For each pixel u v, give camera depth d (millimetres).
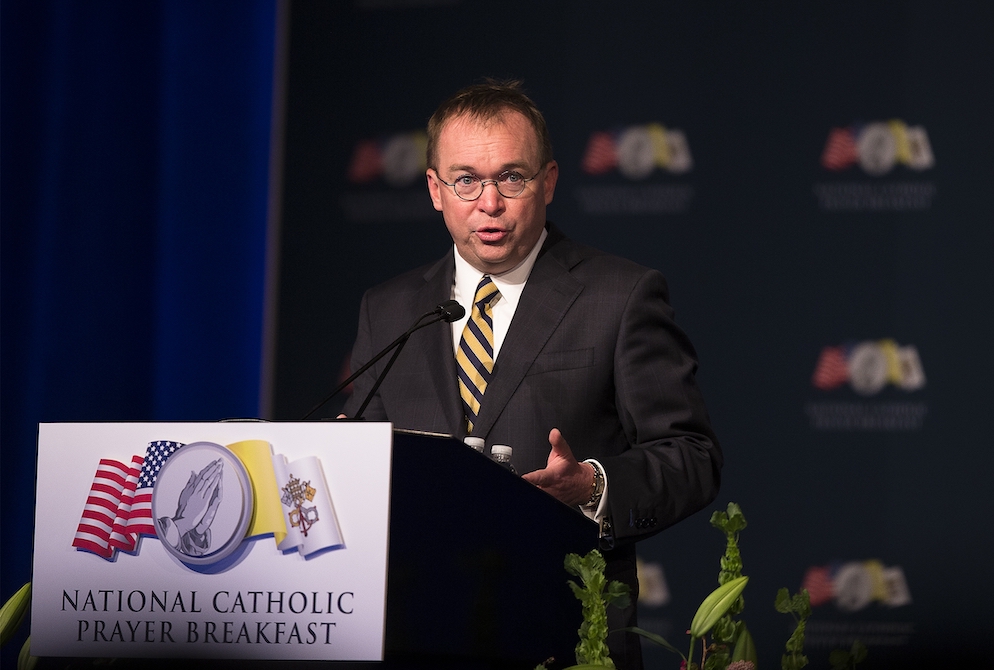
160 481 4598
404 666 4477
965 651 13625
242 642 4422
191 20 16016
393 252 15586
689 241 14789
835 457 14172
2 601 13875
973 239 14148
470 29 15656
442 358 7875
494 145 7719
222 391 15539
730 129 14828
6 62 14391
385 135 15758
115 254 15211
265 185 15883
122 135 15406
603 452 7629
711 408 14469
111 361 15047
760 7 14883
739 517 4867
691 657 4648
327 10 16047
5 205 14359
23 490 14188
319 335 15586
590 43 15289
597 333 7711
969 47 14344
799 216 14555
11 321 14359
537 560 4824
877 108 14492
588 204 15047
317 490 4449
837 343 14320
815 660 13914
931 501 13914
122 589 4562
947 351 14086
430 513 4578
